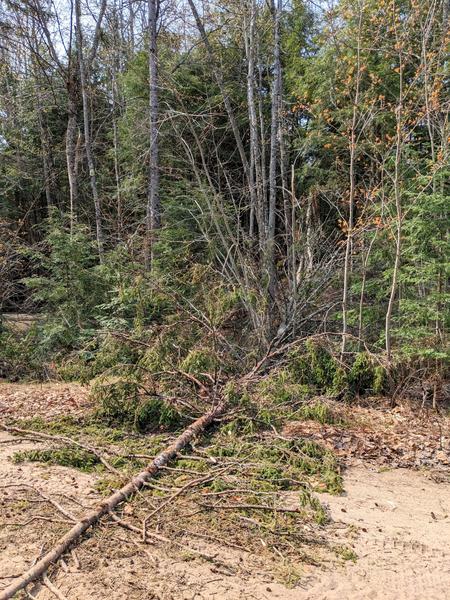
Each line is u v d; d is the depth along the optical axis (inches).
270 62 498.9
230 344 297.0
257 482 177.2
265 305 318.7
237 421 230.7
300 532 148.6
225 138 533.6
